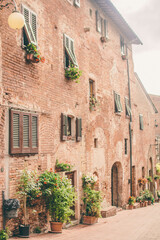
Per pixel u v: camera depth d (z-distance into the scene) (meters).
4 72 9.59
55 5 13.03
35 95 11.22
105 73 18.95
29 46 10.57
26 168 10.53
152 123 32.91
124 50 23.05
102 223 14.81
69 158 13.90
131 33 22.88
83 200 14.95
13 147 9.76
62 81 13.36
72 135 14.48
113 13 19.30
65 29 13.90
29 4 11.12
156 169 33.34
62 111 13.30
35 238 9.77
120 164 21.36
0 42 9.46
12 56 9.98
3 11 9.65
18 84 10.25
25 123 10.47
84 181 15.17
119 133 21.19
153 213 19.44
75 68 13.59
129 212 19.98
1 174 9.34
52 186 10.97
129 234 11.71
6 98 9.65
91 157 16.41
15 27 7.68
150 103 32.94
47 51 12.21
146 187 28.30
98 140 17.52
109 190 18.81
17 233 9.89
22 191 10.07
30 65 10.94
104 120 18.52
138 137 26.77
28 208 10.52
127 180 22.70
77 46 15.16
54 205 11.11
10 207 9.23
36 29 11.44
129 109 23.19
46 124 11.95
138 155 26.55
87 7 16.70
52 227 11.35
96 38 17.75
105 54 19.11
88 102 16.20
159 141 36.84
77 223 14.23
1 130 9.39
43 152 11.68
